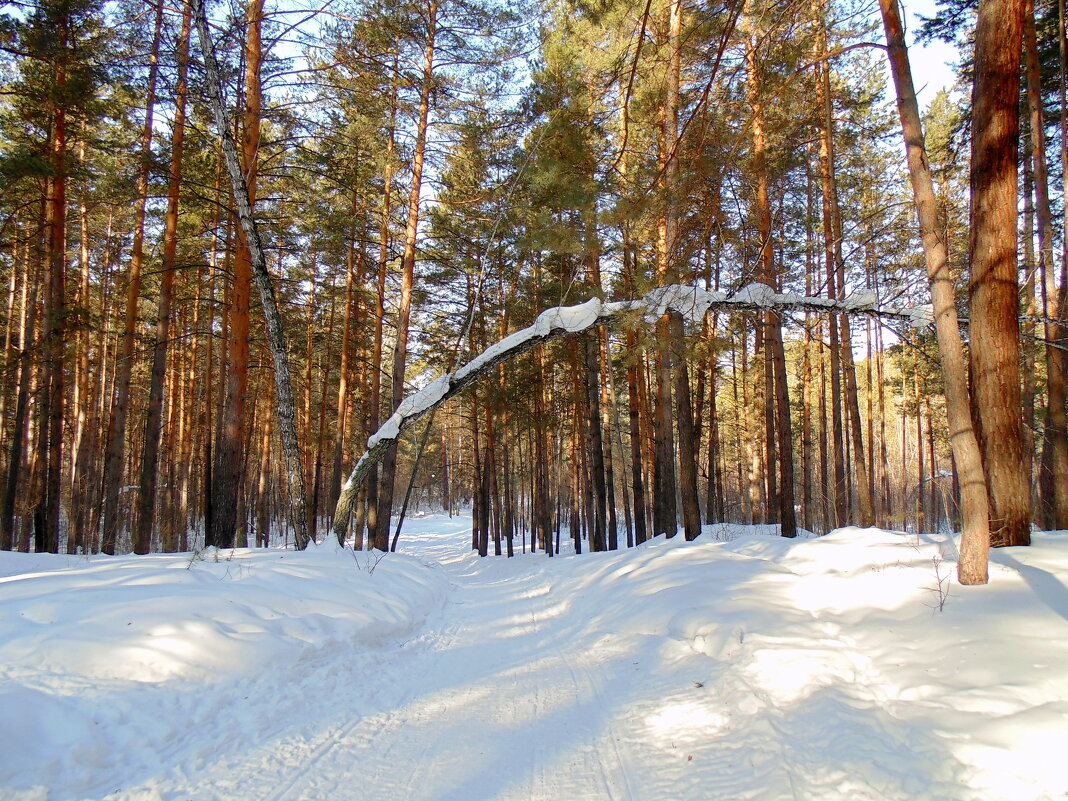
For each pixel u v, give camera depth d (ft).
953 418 17.58
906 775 9.19
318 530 94.53
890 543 24.44
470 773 11.04
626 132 22.86
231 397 35.40
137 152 42.14
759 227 36.86
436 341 69.31
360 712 14.15
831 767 9.72
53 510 45.47
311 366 81.97
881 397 73.15
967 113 41.93
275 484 106.73
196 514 84.99
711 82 20.22
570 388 73.46
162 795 9.90
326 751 11.92
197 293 66.33
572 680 16.39
